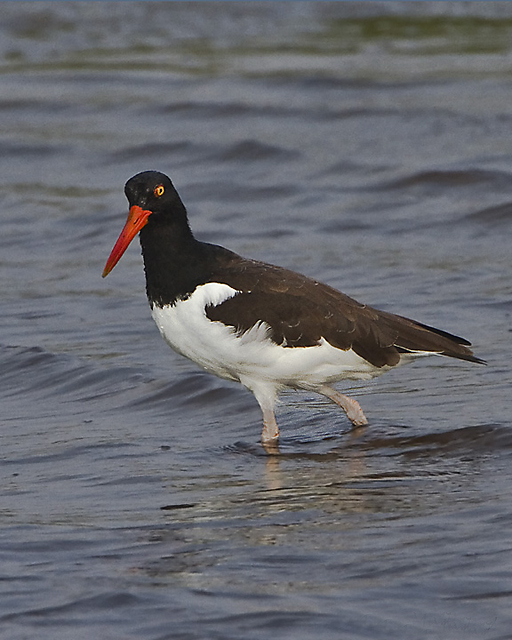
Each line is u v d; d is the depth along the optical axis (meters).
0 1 41.56
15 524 9.74
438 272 18.02
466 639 7.34
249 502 10.17
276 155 25.27
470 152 24.23
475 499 9.85
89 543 9.23
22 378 14.55
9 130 28.55
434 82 30.28
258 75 32.09
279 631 7.54
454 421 12.12
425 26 37.91
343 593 8.03
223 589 8.20
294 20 39.56
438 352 11.91
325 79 30.91
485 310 16.05
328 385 12.34
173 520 9.73
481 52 33.78
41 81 32.81
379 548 8.80
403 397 13.19
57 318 16.81
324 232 20.59
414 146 25.17
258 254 19.45
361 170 23.73
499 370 13.68
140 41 37.53
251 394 13.41
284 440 12.16
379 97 29.27
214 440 12.24
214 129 27.66
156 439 12.28
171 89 31.27
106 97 30.91
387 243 19.81
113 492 10.59
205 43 37.00
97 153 26.42
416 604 7.80
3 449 12.04
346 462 11.33
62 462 11.55
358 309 11.84
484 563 8.34
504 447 11.36
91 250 20.45
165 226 11.77
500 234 19.98
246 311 11.55
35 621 7.82
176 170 25.11
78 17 40.59
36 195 23.83
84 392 13.98
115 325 16.41
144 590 8.23
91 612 7.92
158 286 11.84
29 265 19.70
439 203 21.72
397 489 10.34
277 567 8.55
